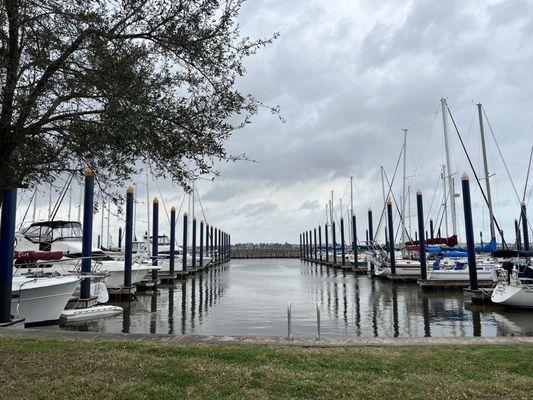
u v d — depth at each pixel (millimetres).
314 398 6055
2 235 13180
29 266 19203
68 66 5582
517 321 18516
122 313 20078
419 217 31750
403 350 8711
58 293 16656
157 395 6051
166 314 20516
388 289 31844
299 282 39156
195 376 6809
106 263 26203
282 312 21109
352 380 6727
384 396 6125
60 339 9758
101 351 8344
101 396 6004
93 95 5523
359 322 18297
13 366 7340
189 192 6270
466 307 22516
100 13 5621
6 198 13188
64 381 6570
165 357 7891
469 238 23922
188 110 5898
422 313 20703
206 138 6016
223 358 7910
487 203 33469
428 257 37094
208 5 5945
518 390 6391
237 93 6238
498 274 23141
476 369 7398
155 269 31406
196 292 30547
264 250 123938
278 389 6336
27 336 10281
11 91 5180
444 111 39875
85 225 20297
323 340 9742
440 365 7574
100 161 6090
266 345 9164
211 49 6078
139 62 5789
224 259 93312
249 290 32062
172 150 5797
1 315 12961
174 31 5871
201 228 55906
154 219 33625
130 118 5250
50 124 5781
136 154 5797
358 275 48531
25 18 5207
